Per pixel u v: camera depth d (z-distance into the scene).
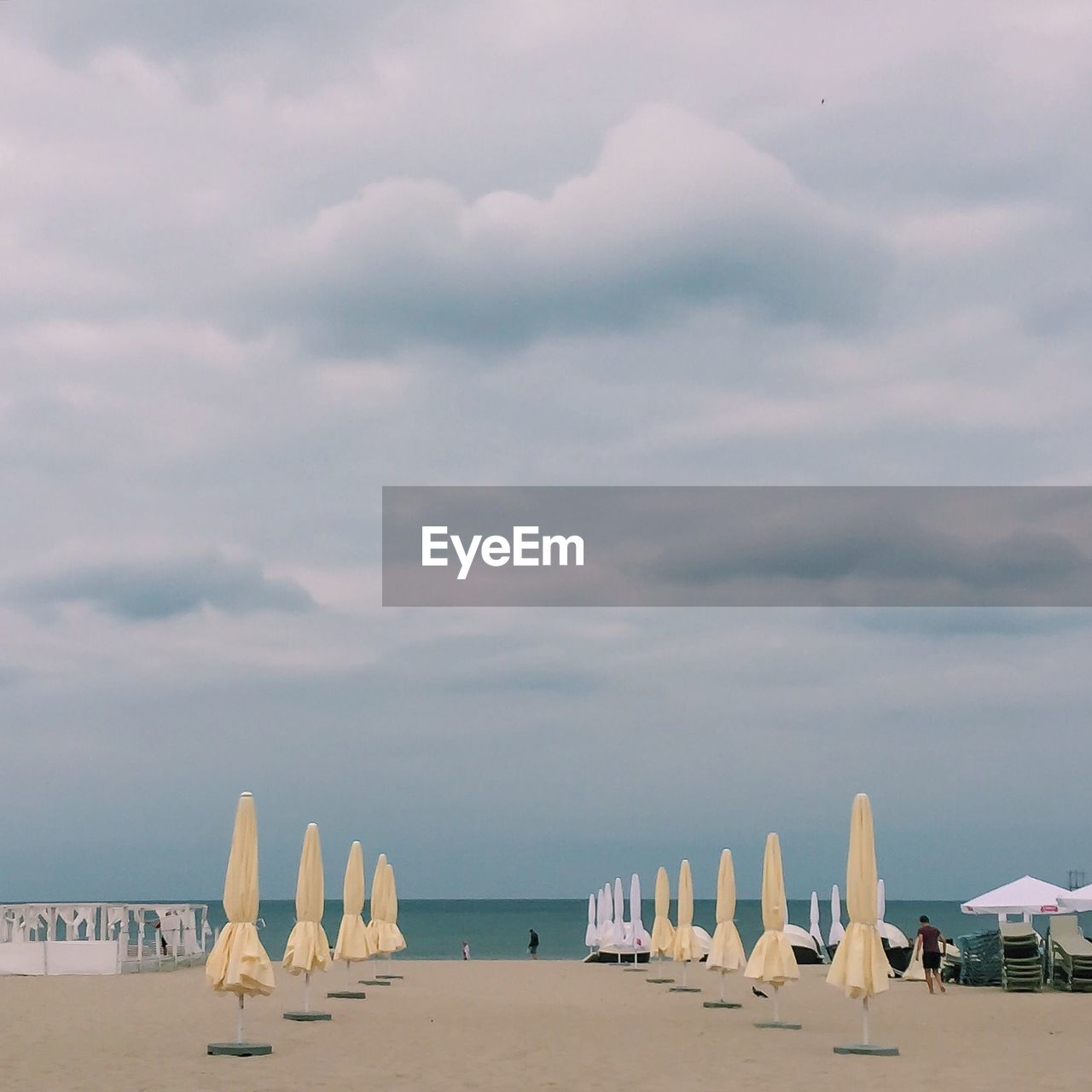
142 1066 13.57
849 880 15.36
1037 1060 14.48
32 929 30.97
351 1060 14.12
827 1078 12.91
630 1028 18.06
